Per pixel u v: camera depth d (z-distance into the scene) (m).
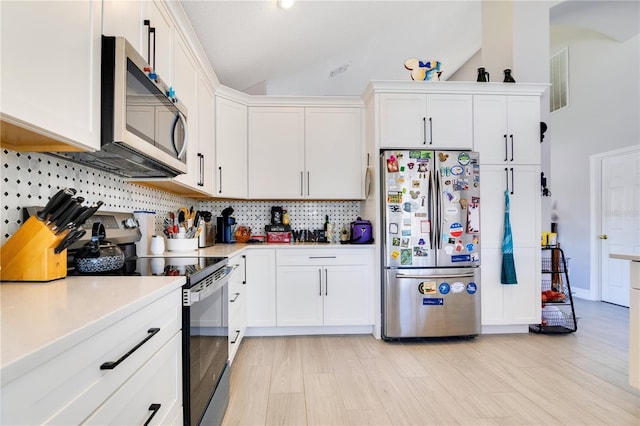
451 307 2.87
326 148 3.33
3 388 0.47
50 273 1.13
